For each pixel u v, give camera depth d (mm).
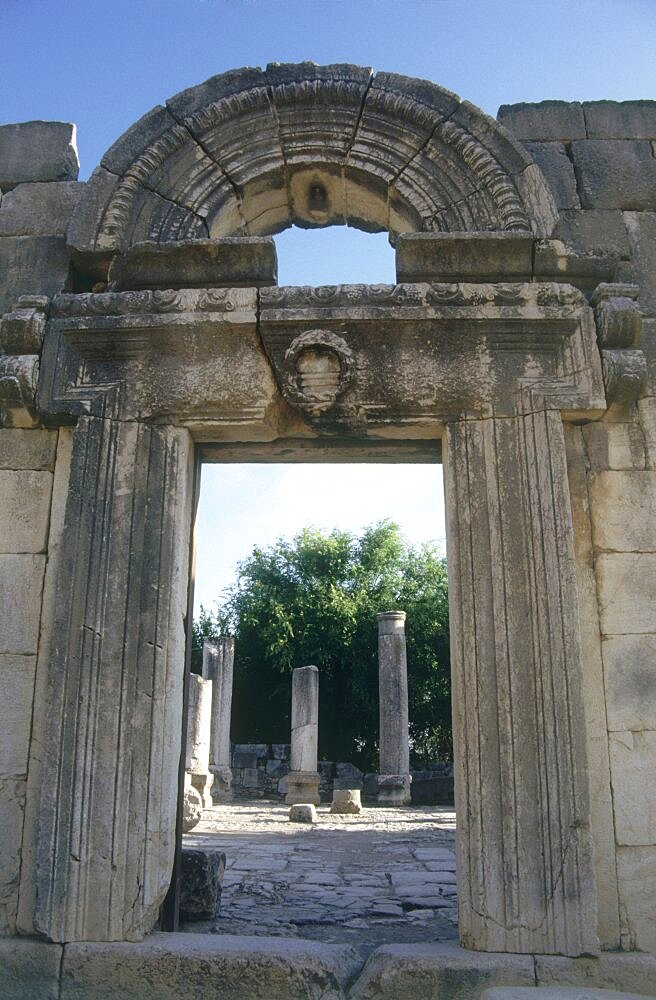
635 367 4980
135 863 4449
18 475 5227
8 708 4836
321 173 5910
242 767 24750
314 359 5125
